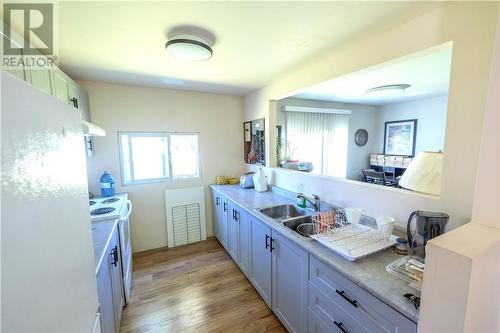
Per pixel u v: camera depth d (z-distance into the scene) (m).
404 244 1.23
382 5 1.16
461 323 0.58
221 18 1.27
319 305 1.29
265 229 1.84
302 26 1.36
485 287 0.62
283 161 3.57
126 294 1.99
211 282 2.30
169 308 1.95
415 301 0.84
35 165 0.48
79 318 0.69
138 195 2.89
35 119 0.48
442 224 1.12
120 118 2.68
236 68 2.12
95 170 2.60
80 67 2.04
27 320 0.43
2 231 0.37
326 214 1.59
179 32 1.42
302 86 2.17
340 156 4.84
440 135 4.22
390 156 4.80
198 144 3.20
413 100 4.57
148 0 1.09
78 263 0.69
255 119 3.11
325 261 1.18
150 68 2.09
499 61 0.66
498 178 0.68
